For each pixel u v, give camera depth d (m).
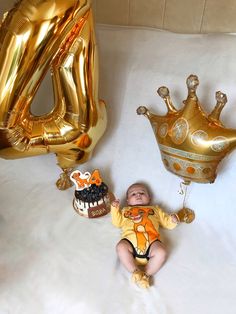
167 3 1.21
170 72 1.11
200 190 1.11
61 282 0.94
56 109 1.01
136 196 1.12
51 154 1.23
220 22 1.20
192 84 0.93
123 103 1.15
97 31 1.20
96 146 1.19
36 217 1.11
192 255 1.02
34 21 0.81
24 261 0.99
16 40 0.82
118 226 1.09
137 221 1.06
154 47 1.15
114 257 1.02
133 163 1.16
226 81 1.06
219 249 1.04
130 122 1.15
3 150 0.97
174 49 1.13
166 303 0.91
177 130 0.96
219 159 0.97
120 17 1.28
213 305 0.91
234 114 1.04
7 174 1.22
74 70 0.95
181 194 1.13
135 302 0.91
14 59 0.83
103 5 1.27
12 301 0.90
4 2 1.24
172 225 1.08
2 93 0.86
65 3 0.82
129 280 0.96
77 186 1.11
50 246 1.04
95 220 1.11
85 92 0.98
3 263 0.98
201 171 0.98
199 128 0.94
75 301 0.91
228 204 1.09
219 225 1.09
